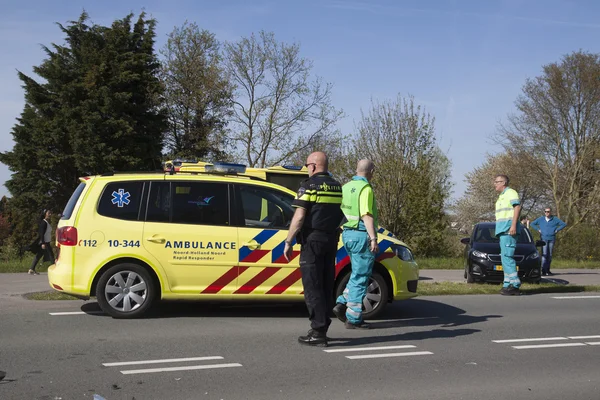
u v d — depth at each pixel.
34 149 38.56
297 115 36.28
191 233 8.27
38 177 38.44
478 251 13.90
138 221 8.26
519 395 5.50
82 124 36.94
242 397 5.23
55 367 5.98
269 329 7.86
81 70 38.50
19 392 5.22
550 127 39.53
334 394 5.37
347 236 7.73
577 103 38.88
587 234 23.59
